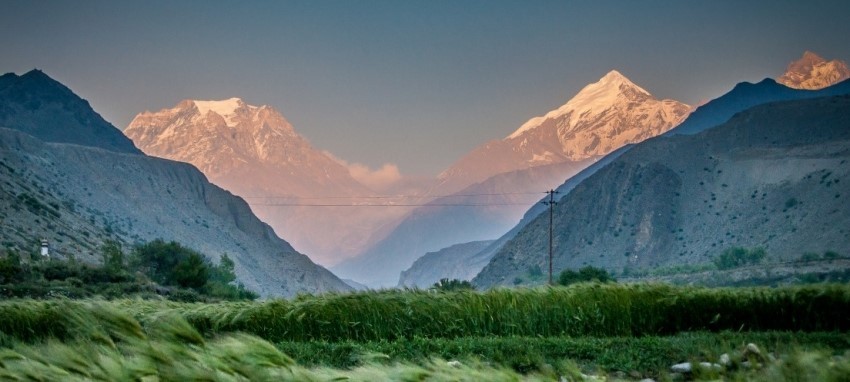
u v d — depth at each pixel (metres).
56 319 21.92
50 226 149.50
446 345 22.34
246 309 24.56
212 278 117.38
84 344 8.22
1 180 165.00
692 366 9.96
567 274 82.94
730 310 26.19
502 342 22.56
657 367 19.19
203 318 24.27
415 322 24.80
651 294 25.98
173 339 8.30
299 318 23.81
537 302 25.41
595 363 19.86
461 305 25.23
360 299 25.08
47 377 7.57
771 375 8.73
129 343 7.98
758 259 177.50
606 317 25.41
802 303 26.22
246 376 7.41
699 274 169.88
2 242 119.62
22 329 21.89
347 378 7.58
